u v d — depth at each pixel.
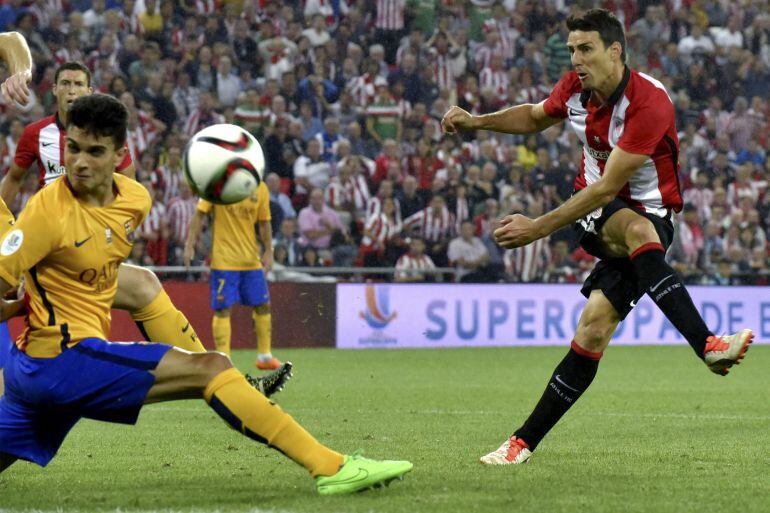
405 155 55.25
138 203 13.08
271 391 18.02
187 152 14.51
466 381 33.78
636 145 15.70
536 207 54.09
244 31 55.69
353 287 48.84
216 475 15.49
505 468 16.06
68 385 12.60
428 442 19.61
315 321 48.22
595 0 63.34
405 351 46.94
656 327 53.19
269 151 52.19
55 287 12.63
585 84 16.14
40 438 13.30
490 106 59.62
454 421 23.27
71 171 12.42
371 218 50.84
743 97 64.25
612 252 16.73
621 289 16.72
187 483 14.73
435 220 51.97
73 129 12.34
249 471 15.88
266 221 37.19
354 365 39.78
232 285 36.59
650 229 16.17
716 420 23.55
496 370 38.00
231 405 12.85
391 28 59.03
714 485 14.47
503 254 52.59
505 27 61.12
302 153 52.88
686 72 63.59
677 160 16.72
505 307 51.16
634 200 16.70
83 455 17.73
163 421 22.98
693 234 55.31
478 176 53.91
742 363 42.12
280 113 53.50
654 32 63.91
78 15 52.50
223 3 56.25
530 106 17.94
